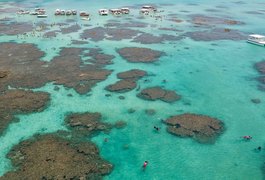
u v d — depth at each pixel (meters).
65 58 81.75
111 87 66.88
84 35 102.56
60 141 48.34
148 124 54.41
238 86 69.94
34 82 67.88
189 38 103.19
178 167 44.31
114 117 56.28
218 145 49.22
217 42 100.12
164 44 96.31
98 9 145.62
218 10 152.38
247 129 53.75
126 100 62.19
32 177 40.28
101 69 75.88
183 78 72.88
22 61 79.19
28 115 55.88
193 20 127.50
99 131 51.91
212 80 72.38
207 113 58.31
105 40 98.31
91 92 65.06
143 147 48.38
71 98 62.41
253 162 45.62
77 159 44.16
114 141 49.59
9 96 60.97
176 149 48.09
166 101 62.09
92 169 42.50
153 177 42.25
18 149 46.31
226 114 58.28
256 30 115.00
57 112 57.22
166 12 143.25
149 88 66.88
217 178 42.28
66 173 41.19
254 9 158.00
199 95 65.19
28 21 119.94
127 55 85.38
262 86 70.19
